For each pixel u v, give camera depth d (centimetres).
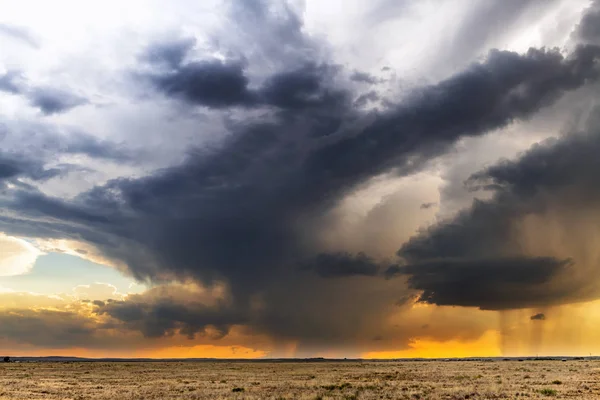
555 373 6050
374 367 9962
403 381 5069
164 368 10338
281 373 7594
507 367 8388
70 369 9531
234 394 3781
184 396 3722
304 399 3334
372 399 3322
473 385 4303
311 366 11662
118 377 6619
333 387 4400
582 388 3872
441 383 4678
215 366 11975
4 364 12712
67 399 3603
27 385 5019
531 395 3409
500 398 3275
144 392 4119
